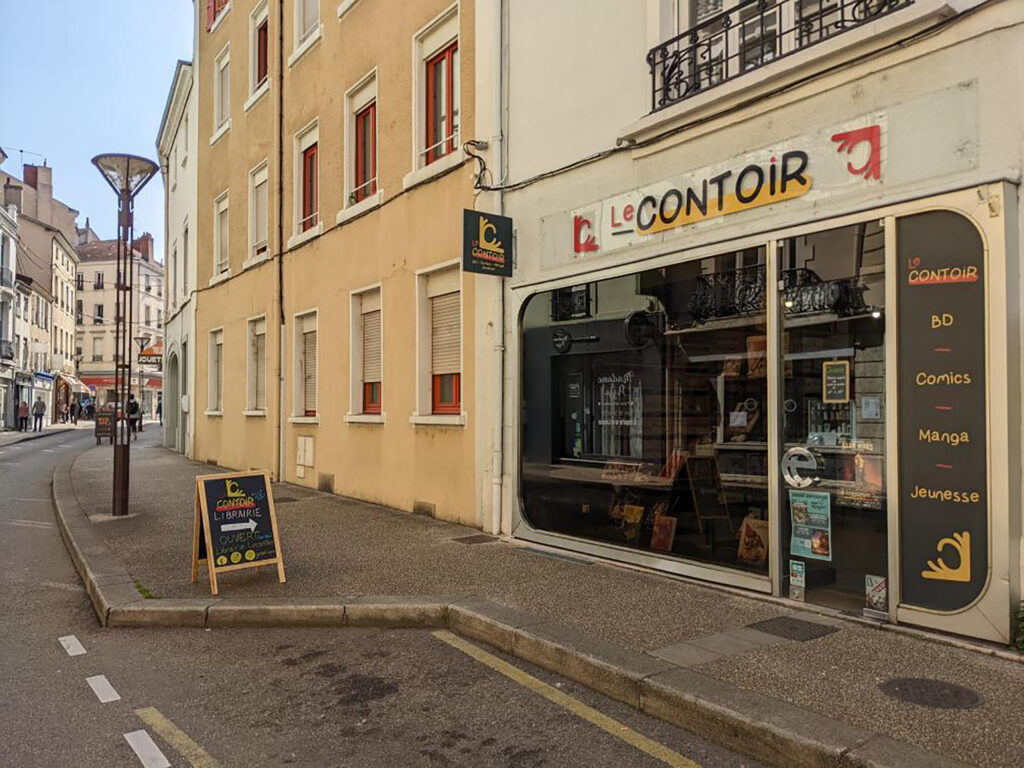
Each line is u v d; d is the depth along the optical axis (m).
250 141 16.12
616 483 7.50
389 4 11.02
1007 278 4.55
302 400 13.90
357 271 11.76
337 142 12.50
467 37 9.34
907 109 5.03
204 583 6.71
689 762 3.62
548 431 8.18
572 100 7.81
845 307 5.44
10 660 5.19
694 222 6.50
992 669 4.28
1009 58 4.57
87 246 75.38
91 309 72.81
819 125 5.55
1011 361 4.55
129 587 6.61
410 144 10.47
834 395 5.52
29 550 9.14
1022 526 4.56
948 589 4.80
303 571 7.04
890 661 4.44
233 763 3.66
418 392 10.11
